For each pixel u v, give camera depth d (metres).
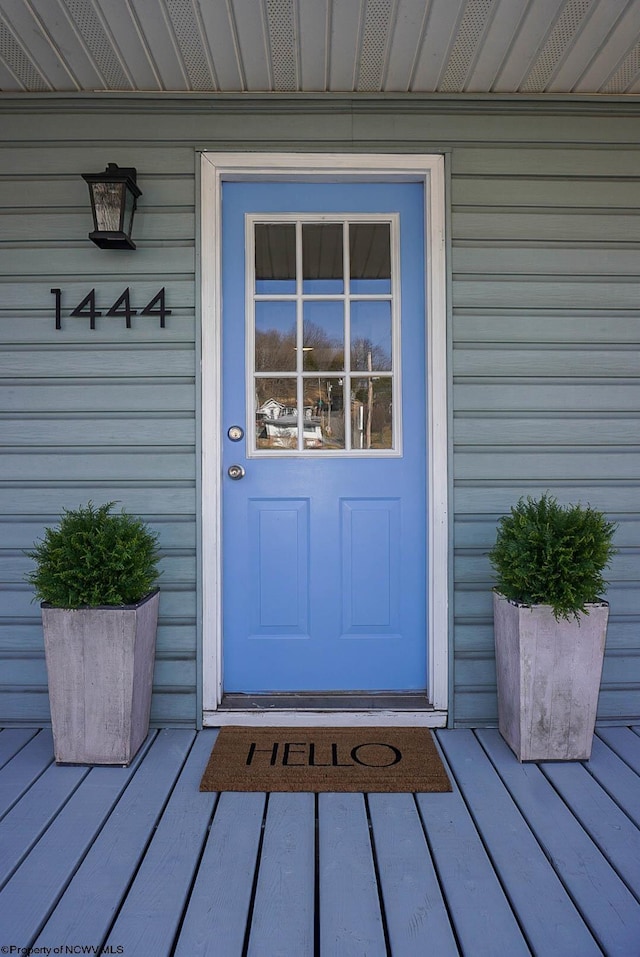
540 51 2.25
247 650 2.61
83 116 2.51
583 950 1.43
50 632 2.19
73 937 1.46
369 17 2.07
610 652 2.58
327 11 2.04
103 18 2.07
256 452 2.61
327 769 2.17
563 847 1.78
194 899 1.58
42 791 2.05
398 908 1.55
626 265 2.57
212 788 2.05
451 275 2.53
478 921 1.51
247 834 1.83
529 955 1.42
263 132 2.51
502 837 1.82
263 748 2.32
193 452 2.52
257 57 2.28
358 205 2.61
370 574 2.62
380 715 2.51
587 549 2.18
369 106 2.52
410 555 2.62
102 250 2.52
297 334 2.62
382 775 2.13
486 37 2.17
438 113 2.53
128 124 2.51
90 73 2.38
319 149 2.51
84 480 2.53
